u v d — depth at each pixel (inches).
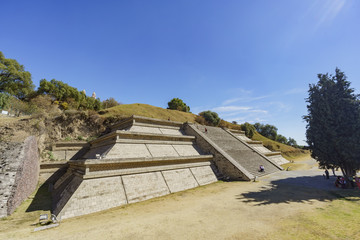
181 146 908.6
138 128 927.7
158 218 354.0
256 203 438.6
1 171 443.5
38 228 311.4
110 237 273.1
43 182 713.6
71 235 282.8
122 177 511.8
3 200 395.2
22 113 1108.5
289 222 314.8
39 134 818.8
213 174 789.9
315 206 408.2
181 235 276.1
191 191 589.6
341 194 517.0
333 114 598.5
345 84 611.8
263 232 277.6
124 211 407.2
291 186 636.7
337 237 254.4
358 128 556.4
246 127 2448.3
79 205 397.7
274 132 3221.0
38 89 1555.1
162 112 1932.8
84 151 935.0
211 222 326.0
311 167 1306.6
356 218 327.0
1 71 1320.1
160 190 549.6
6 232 297.7
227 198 492.7
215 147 895.7
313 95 660.1
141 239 265.3
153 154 717.9
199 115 2434.8
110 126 1146.7
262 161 1107.3
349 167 610.2
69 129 989.2
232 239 258.2
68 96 1683.1
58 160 820.6
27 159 530.0
